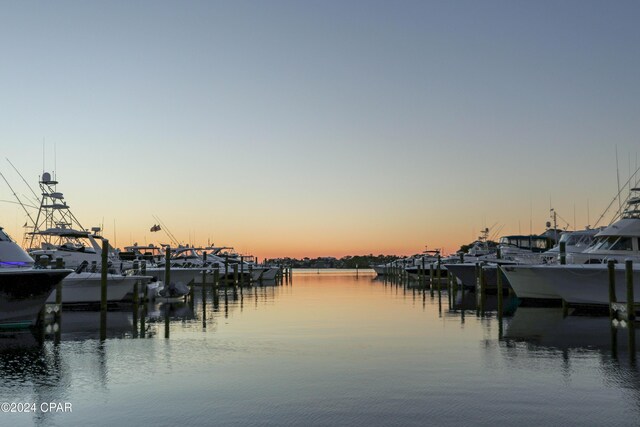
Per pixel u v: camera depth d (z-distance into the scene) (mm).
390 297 43562
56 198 39812
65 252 36188
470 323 24984
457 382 13578
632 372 14578
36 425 10719
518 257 35781
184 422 10773
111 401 12148
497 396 12328
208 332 22125
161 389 13102
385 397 12305
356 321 25953
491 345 18812
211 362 16109
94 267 34125
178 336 21047
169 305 35562
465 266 45750
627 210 32500
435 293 49344
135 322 25594
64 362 16156
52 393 12812
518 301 37500
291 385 13383
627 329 22453
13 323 22719
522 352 17469
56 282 22625
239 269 66500
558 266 28297
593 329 22609
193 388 13172
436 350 17891
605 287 27625
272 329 23062
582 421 10672
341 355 17109
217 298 42688
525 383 13461
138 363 15992
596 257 30125
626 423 10570
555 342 19359
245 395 12547
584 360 16172
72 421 10914
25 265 24078
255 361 16234
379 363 15875
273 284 72562
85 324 24703
